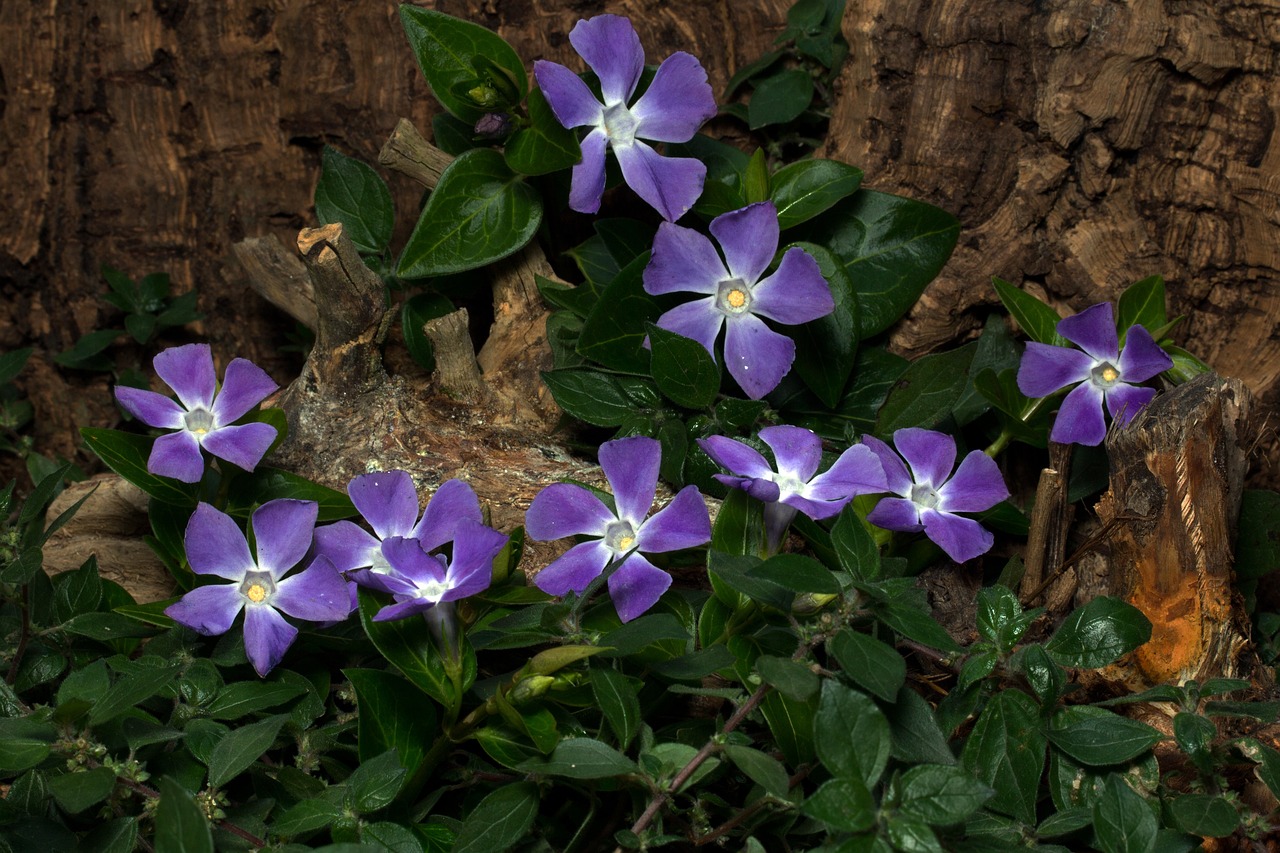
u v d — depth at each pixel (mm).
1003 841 707
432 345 806
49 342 904
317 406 798
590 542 732
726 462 731
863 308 812
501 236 806
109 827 707
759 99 836
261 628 736
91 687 721
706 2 847
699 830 710
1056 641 724
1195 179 807
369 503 740
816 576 696
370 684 725
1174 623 749
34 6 877
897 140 820
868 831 678
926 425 802
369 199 839
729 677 731
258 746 711
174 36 873
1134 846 698
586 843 731
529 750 717
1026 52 802
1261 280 813
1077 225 815
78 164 887
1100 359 775
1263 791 747
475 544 716
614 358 797
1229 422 750
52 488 758
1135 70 796
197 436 762
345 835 705
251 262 848
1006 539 810
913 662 770
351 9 855
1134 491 753
